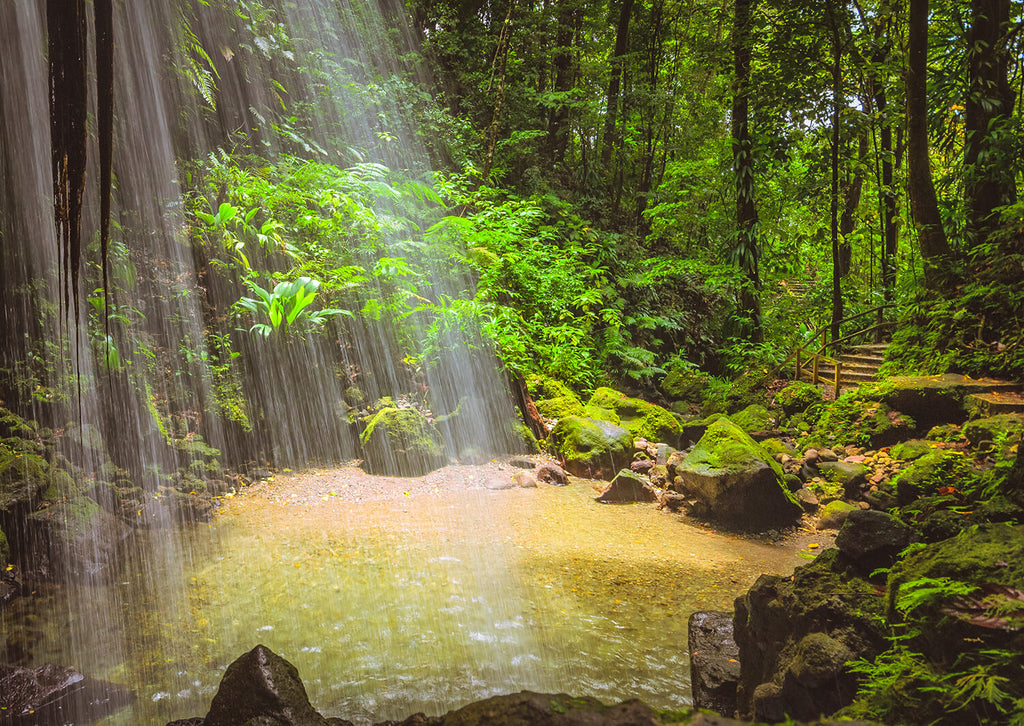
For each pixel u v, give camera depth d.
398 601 4.71
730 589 5.19
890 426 8.52
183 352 7.70
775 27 12.96
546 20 16.09
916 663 2.08
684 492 7.45
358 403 8.55
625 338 13.71
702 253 15.05
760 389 11.77
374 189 9.77
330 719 2.20
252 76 10.62
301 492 7.20
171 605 4.58
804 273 17.20
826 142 13.52
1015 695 1.74
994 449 6.93
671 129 17.16
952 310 9.91
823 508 7.26
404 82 12.80
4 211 6.38
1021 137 9.99
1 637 4.08
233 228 8.71
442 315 9.23
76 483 5.75
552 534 6.33
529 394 9.93
